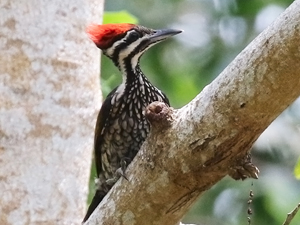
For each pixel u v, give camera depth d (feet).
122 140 39.11
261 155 58.90
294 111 61.46
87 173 34.53
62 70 33.71
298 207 30.09
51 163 32.91
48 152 32.89
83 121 34.42
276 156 58.90
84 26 35.09
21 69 32.68
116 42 39.45
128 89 38.96
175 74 66.74
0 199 31.83
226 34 68.39
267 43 25.38
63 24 33.99
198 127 27.14
